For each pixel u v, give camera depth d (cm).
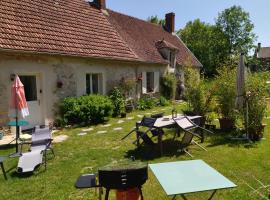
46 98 1009
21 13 1032
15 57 899
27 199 439
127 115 1282
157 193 451
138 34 1814
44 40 1007
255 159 598
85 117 1052
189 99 948
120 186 298
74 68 1113
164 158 625
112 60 1263
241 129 842
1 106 866
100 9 1569
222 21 4141
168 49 1836
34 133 657
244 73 762
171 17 2483
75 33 1189
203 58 3994
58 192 460
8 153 691
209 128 895
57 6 1248
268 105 791
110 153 670
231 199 423
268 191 440
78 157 643
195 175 326
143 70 1571
